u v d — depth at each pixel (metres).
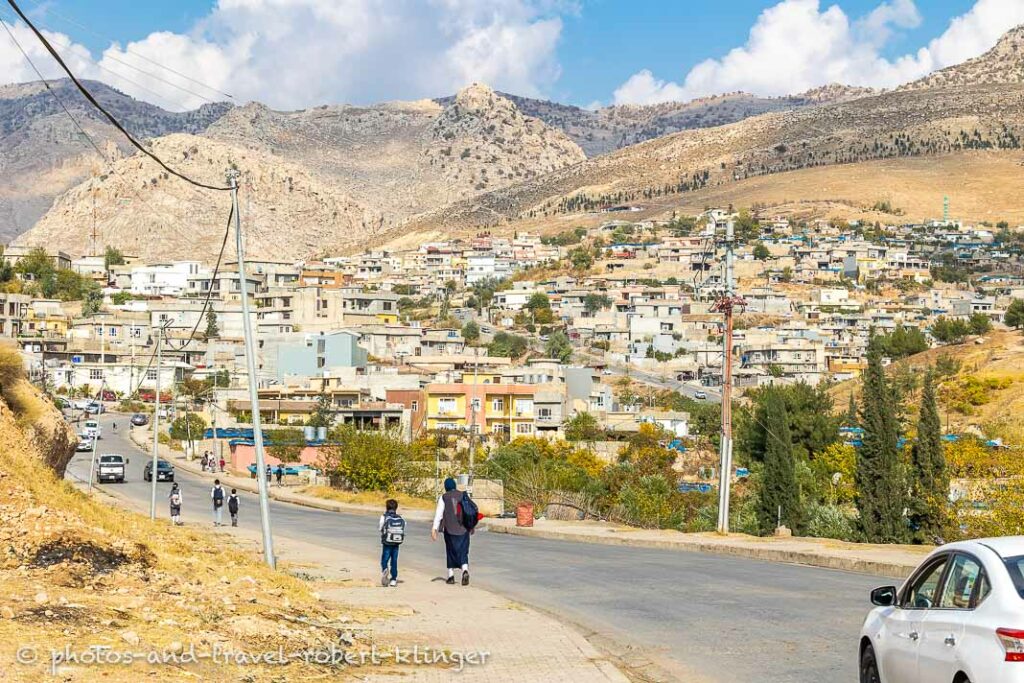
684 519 62.31
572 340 190.00
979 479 57.94
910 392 108.19
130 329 155.38
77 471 82.50
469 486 62.78
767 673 14.31
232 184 27.14
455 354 156.50
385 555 24.34
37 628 11.95
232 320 169.62
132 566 17.11
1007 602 8.95
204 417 115.31
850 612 19.38
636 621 19.25
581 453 87.44
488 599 21.67
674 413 113.06
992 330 155.62
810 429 86.88
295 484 82.56
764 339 184.50
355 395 111.19
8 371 31.12
